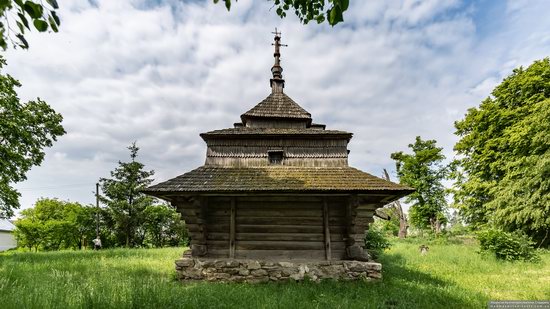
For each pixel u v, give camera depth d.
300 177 10.89
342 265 10.16
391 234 45.03
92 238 36.84
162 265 13.02
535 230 20.91
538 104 19.86
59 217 37.56
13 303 5.41
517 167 21.42
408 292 7.98
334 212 10.98
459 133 28.77
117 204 35.34
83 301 5.67
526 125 21.12
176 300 6.18
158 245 38.91
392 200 11.55
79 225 36.25
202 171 11.33
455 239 31.58
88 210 36.22
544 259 15.22
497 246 15.31
